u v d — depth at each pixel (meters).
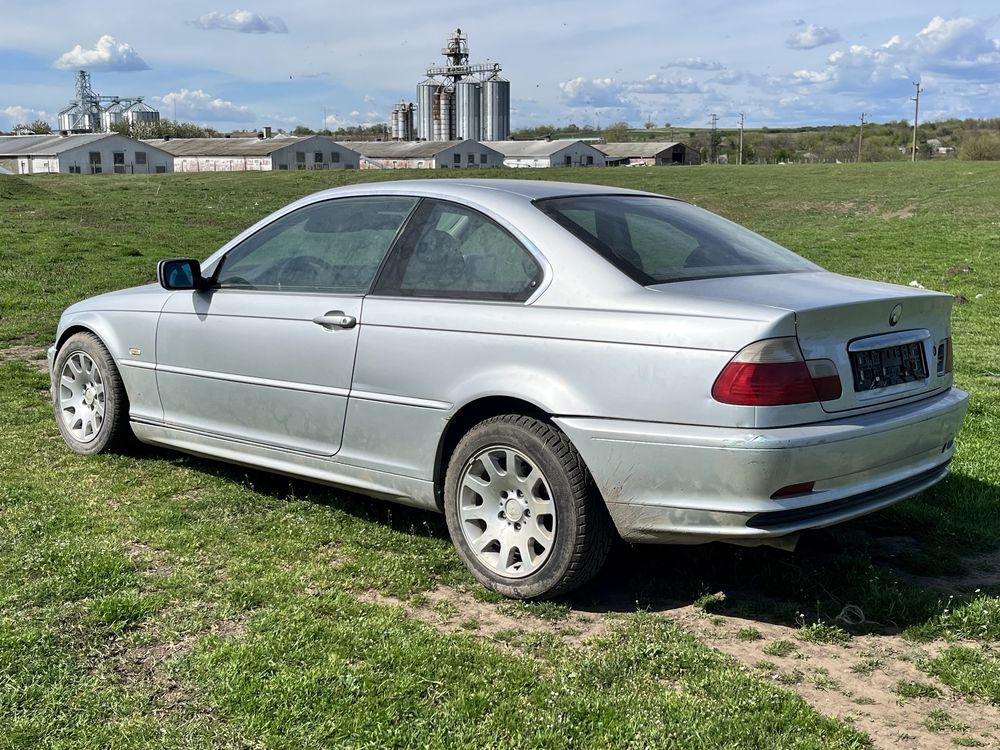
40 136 95.94
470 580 4.18
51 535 4.48
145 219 26.83
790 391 3.50
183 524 4.71
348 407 4.52
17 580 3.97
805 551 4.51
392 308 4.36
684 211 4.79
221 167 91.12
